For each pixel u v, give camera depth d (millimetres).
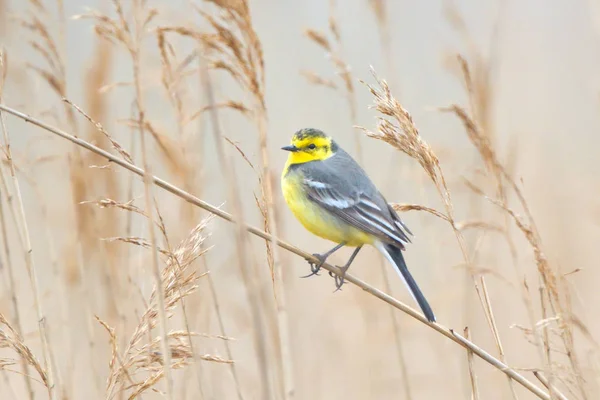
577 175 18188
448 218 9688
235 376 10766
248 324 13039
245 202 14773
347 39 19531
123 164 9117
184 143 12133
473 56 13375
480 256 14750
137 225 13336
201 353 11359
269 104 19094
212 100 8438
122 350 11594
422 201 13828
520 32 21891
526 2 23156
